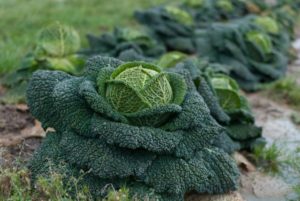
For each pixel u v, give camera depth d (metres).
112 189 1.53
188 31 3.21
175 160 1.57
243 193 1.81
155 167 1.55
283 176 1.91
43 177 1.52
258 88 2.61
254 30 2.78
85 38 3.06
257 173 1.91
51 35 2.16
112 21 3.53
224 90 1.92
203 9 4.03
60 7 3.75
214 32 2.75
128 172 1.50
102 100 1.53
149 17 3.45
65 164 1.55
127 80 1.54
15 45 2.71
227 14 4.19
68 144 1.54
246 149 2.00
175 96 1.59
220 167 1.64
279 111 2.44
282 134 2.24
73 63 2.20
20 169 1.61
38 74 1.64
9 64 2.43
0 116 1.99
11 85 2.20
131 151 1.53
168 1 4.68
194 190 1.66
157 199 1.53
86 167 1.54
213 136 1.59
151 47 2.66
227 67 2.51
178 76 1.61
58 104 1.56
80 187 1.53
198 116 1.56
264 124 2.31
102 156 1.51
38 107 1.61
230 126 1.96
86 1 4.09
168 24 3.21
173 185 1.53
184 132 1.58
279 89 2.60
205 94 1.80
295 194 1.82
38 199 1.54
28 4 3.82
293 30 4.22
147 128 1.52
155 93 1.54
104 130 1.49
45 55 2.18
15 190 1.52
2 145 1.80
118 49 2.49
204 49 2.71
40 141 1.86
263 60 2.71
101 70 1.59
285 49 3.22
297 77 2.96
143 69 1.56
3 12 3.45
